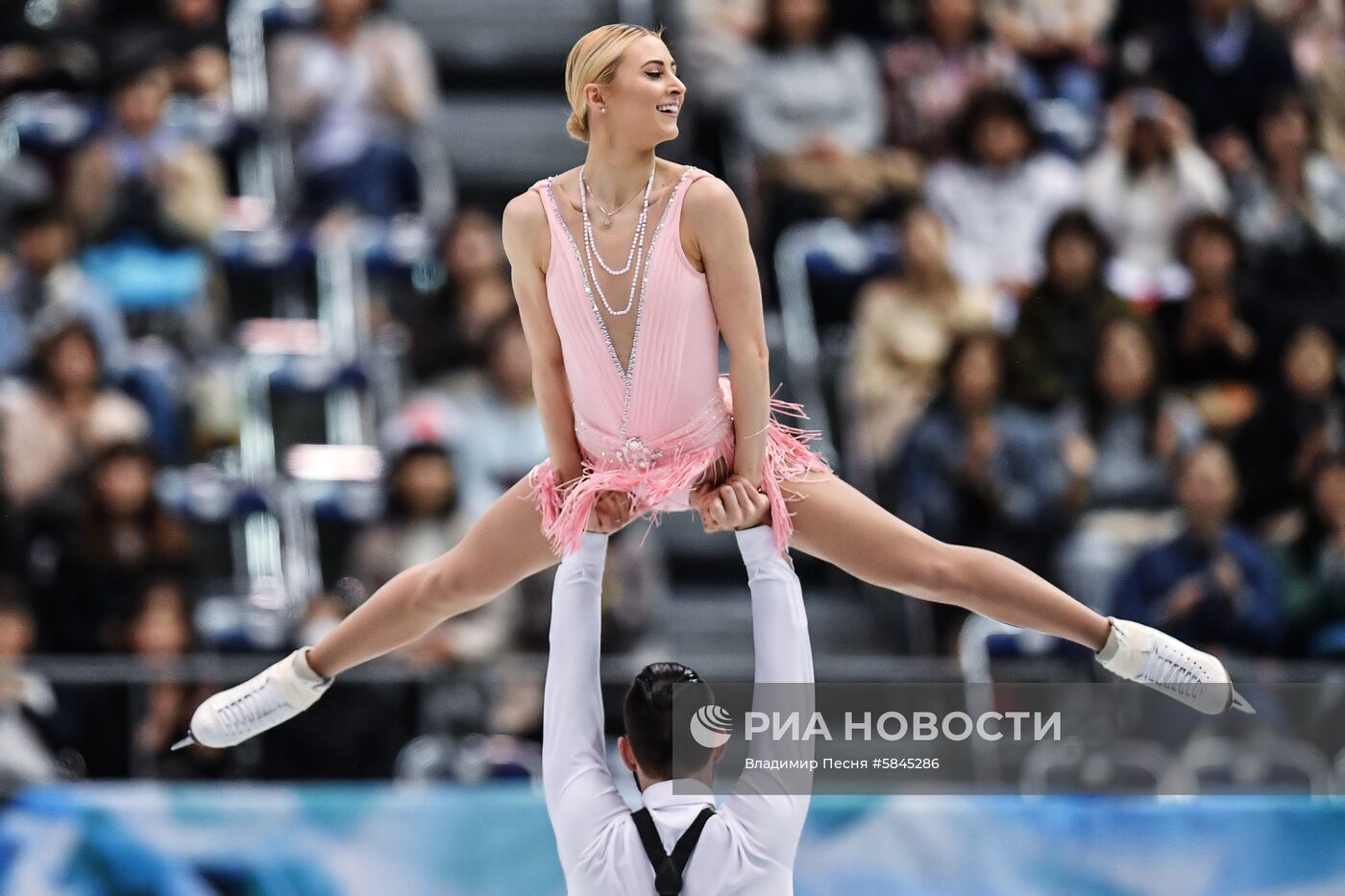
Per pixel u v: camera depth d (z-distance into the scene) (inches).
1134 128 1066.1
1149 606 860.0
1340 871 673.0
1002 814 669.9
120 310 1010.7
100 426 916.6
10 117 1082.7
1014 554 891.4
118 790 662.5
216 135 1088.8
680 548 971.3
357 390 999.6
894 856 668.7
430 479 885.8
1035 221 1051.3
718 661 858.8
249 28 1146.7
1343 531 911.0
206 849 658.8
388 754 700.0
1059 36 1165.7
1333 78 1168.2
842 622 927.0
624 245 428.8
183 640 829.2
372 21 1133.1
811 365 998.4
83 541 845.8
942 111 1105.4
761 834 417.7
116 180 1037.8
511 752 704.4
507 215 441.4
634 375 433.4
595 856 420.5
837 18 1167.0
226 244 1049.5
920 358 966.4
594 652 435.2
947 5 1137.4
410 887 661.9
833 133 1096.8
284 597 895.1
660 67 427.2
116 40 1137.4
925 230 983.6
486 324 968.3
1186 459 872.9
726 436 443.8
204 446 970.7
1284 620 897.5
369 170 1081.4
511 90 1249.4
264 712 477.1
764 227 1066.1
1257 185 1096.8
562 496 448.5
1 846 655.1
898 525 453.4
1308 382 989.8
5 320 976.9
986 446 901.2
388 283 1061.8
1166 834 671.1
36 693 684.7
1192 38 1141.1
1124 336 922.7
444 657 797.9
